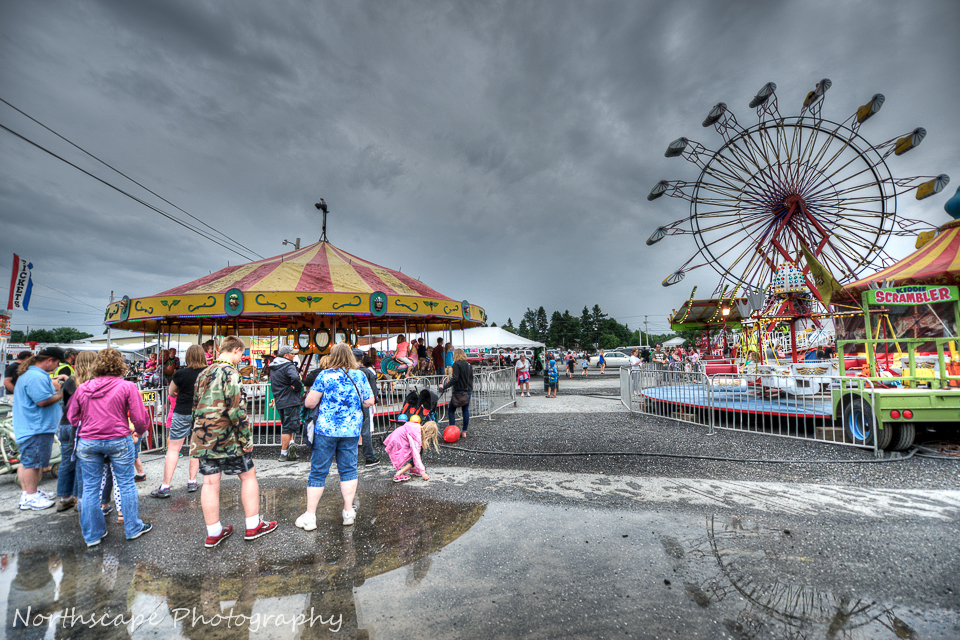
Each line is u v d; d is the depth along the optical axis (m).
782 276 11.66
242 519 4.05
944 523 3.56
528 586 2.75
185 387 4.75
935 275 8.31
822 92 13.70
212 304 8.62
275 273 10.06
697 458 5.79
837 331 12.09
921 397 5.54
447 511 4.14
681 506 4.11
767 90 14.03
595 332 102.12
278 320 12.58
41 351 4.50
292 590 2.76
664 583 2.76
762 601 2.53
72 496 4.34
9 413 5.44
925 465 5.23
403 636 2.26
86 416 3.44
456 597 2.64
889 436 5.68
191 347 4.88
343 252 12.79
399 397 9.58
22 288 14.18
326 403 3.81
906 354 8.70
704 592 2.64
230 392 3.47
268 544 3.46
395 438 5.20
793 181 14.02
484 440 7.31
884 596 2.55
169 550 3.38
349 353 3.99
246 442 3.53
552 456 6.12
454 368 7.65
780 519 3.74
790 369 9.80
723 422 8.29
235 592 2.74
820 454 5.86
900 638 2.17
